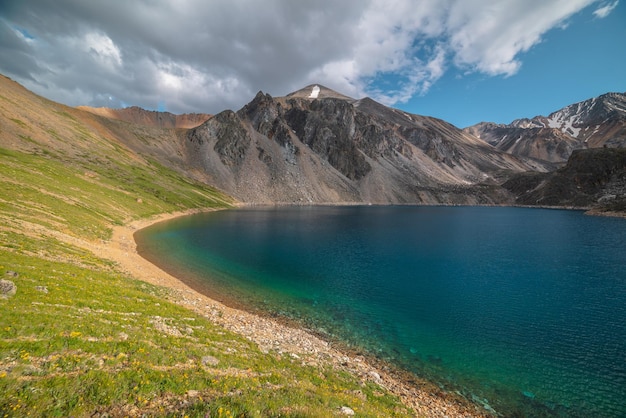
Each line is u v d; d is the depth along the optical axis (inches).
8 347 509.4
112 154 5757.9
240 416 480.7
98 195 3272.6
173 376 569.3
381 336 1255.5
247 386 609.3
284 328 1251.2
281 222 5059.1
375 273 2178.9
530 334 1283.2
